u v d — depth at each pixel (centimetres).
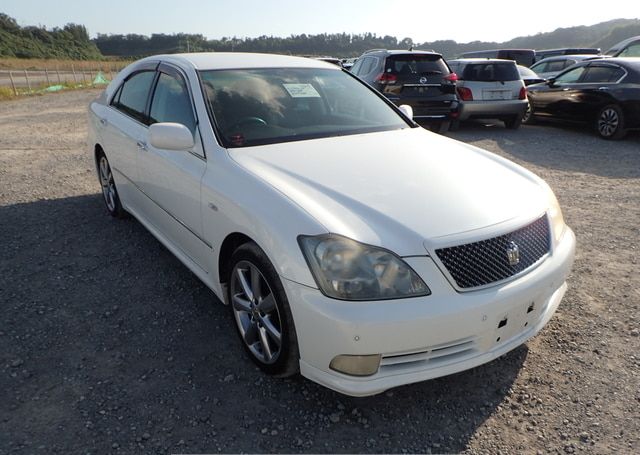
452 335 220
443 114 967
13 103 1792
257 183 261
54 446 223
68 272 391
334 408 250
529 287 238
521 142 925
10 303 345
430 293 217
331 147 314
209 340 304
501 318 232
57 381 267
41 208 543
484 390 263
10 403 250
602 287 365
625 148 859
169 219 358
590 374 272
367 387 220
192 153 318
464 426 239
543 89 1086
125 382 266
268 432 235
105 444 225
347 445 228
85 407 248
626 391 259
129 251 430
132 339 304
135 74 445
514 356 289
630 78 899
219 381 268
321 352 221
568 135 1002
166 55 412
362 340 211
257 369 278
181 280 378
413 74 940
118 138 429
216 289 305
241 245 266
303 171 274
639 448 224
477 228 233
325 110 365
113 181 486
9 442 225
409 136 354
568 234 290
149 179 376
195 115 326
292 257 224
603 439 229
